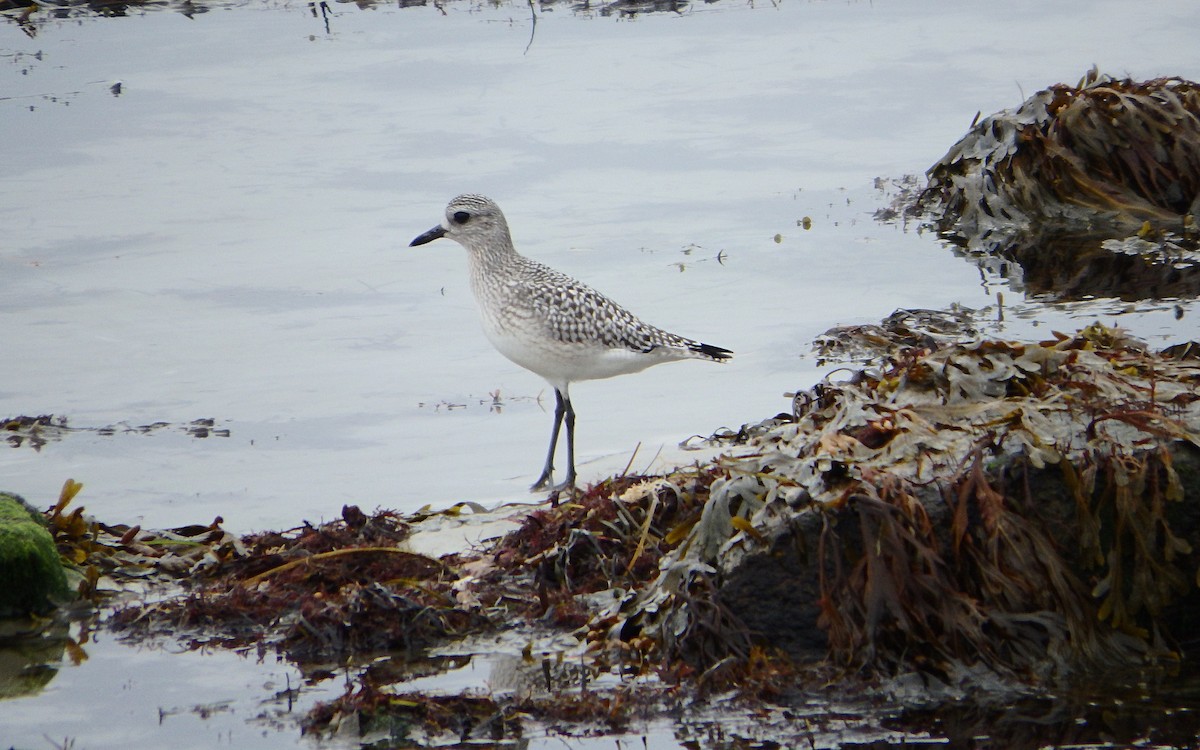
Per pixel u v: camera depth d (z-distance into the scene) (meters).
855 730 8.01
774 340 15.48
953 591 8.42
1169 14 27.53
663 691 8.52
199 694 8.87
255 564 10.75
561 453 13.23
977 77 24.70
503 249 13.45
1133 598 8.67
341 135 22.89
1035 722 8.00
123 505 12.30
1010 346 9.55
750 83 24.84
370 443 13.58
